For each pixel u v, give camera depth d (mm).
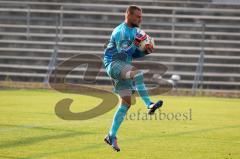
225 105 69875
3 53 101500
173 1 108062
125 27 32969
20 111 56500
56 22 97062
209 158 31953
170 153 33438
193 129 45344
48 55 100500
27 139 37688
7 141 36688
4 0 110562
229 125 48719
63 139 38094
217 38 103562
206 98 80812
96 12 107188
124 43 32750
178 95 84938
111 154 32625
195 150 34688
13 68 99562
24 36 103125
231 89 96875
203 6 107750
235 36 103562
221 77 97250
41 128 43656
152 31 103188
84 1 109750
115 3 109125
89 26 104188
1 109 58125
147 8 107562
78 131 42344
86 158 31188
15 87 86562
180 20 106438
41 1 110188
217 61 99500
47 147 34656
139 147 35500
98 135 40312
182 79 96812
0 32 103938
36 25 105000
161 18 106812
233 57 99562
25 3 108375
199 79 92688
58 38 101312
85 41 102812
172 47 100688
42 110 57750
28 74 99125
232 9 107750
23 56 100688
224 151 34469
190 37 103000
